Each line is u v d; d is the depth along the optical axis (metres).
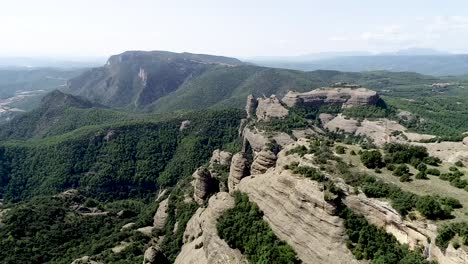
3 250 132.50
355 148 95.19
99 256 121.25
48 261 130.75
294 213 80.00
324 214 74.44
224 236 89.69
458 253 57.50
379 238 69.31
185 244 110.38
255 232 85.12
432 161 87.50
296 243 77.56
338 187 76.00
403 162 86.69
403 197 70.44
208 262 89.00
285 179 85.75
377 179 78.25
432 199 67.19
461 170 83.75
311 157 90.12
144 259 101.69
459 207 67.75
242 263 82.50
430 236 63.31
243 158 127.94
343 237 71.50
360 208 73.56
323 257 71.94
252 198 94.44
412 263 62.22
